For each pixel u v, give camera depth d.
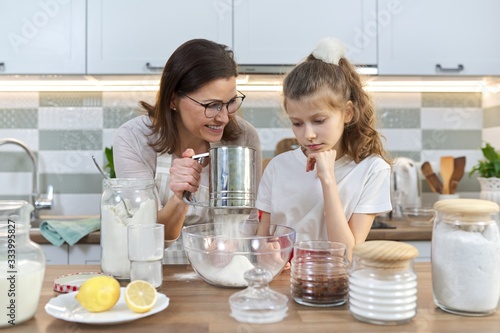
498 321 0.77
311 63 1.23
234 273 0.94
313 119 1.18
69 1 2.12
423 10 2.20
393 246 0.78
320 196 1.34
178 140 1.44
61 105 2.47
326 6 2.17
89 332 0.73
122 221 1.02
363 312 0.77
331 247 0.91
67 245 1.97
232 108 1.33
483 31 2.22
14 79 2.29
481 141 2.59
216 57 1.27
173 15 2.14
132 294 0.79
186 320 0.78
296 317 0.80
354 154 1.31
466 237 0.79
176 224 1.27
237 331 0.73
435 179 2.46
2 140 2.32
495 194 2.22
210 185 1.00
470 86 2.53
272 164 1.44
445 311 0.83
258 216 1.44
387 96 2.56
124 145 1.47
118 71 2.14
